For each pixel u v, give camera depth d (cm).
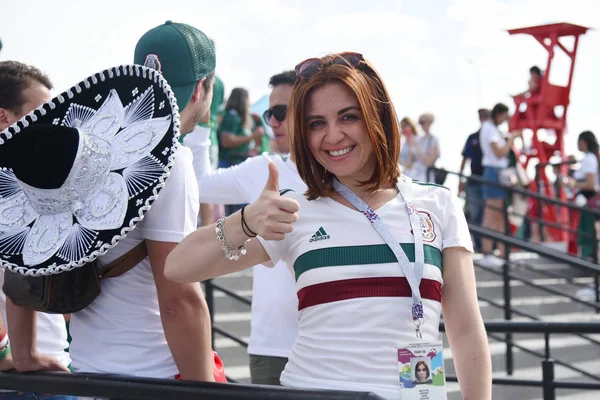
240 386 201
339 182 216
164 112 233
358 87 209
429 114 1002
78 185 231
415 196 217
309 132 214
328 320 204
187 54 259
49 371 243
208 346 237
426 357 195
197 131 351
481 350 206
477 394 202
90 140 234
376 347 200
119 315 241
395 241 205
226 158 747
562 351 736
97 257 236
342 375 201
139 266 241
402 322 201
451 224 216
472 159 983
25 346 249
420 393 194
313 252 208
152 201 218
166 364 244
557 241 1089
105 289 241
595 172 1005
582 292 884
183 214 234
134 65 245
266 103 588
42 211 238
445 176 996
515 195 982
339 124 210
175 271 212
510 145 970
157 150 227
